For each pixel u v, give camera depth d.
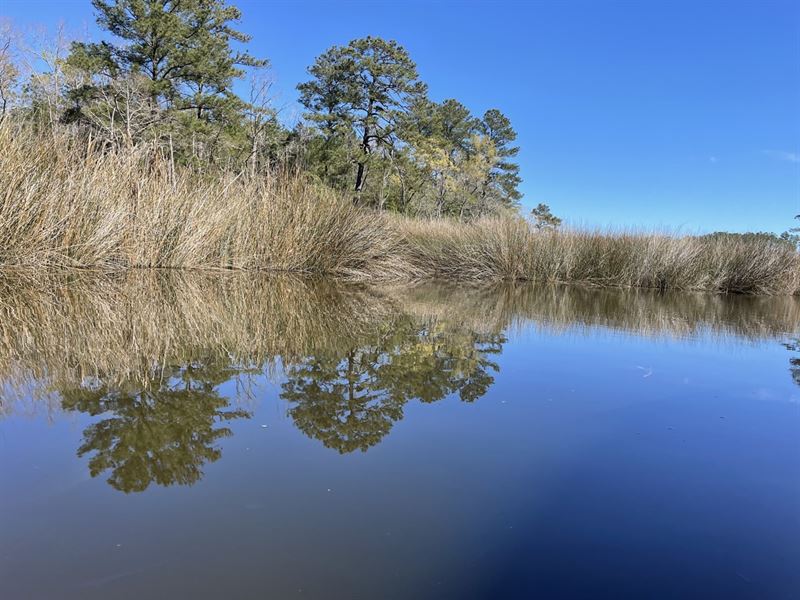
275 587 0.94
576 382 2.57
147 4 15.35
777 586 1.04
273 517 1.17
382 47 21.56
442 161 26.67
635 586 1.02
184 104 16.19
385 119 22.66
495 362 2.95
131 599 0.89
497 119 35.59
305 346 3.07
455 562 1.06
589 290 9.23
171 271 6.21
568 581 1.03
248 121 16.91
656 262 10.03
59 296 4.13
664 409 2.17
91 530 1.08
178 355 2.65
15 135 4.82
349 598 0.93
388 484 1.37
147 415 1.75
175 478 1.33
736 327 5.01
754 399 2.37
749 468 1.59
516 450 1.66
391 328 3.95
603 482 1.46
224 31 17.62
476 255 10.10
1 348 2.61
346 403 2.03
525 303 6.43
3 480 1.27
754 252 10.31
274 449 1.54
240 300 4.84
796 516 1.32
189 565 0.99
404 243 10.35
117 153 6.23
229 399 1.97
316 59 22.09
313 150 19.73
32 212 4.79
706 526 1.26
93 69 14.35
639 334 4.26
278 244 7.35
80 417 1.71
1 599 0.87
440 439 1.71
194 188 6.85
